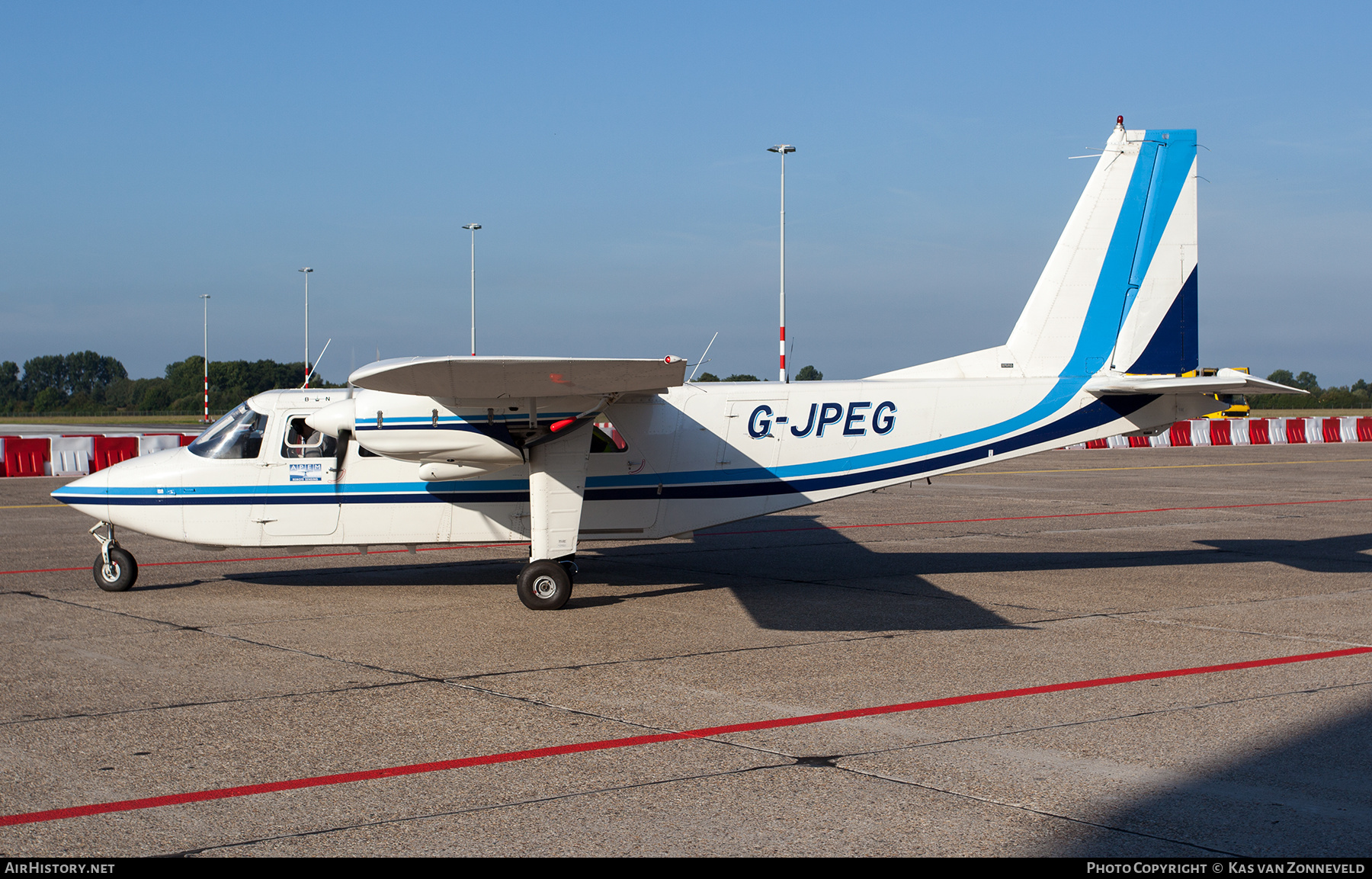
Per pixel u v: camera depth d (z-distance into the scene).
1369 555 12.88
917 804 4.61
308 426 10.20
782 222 24.89
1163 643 7.93
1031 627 8.59
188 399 104.44
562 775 5.01
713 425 10.55
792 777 4.97
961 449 10.75
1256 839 4.24
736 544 14.09
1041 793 4.75
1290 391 9.88
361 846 4.18
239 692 6.54
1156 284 10.77
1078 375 10.83
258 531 10.21
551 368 8.14
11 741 5.54
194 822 4.44
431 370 8.15
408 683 6.77
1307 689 6.55
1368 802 4.63
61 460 23.89
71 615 9.09
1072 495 20.67
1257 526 15.84
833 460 10.68
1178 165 10.73
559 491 9.57
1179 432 35.69
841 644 7.94
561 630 8.51
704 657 7.51
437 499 10.26
